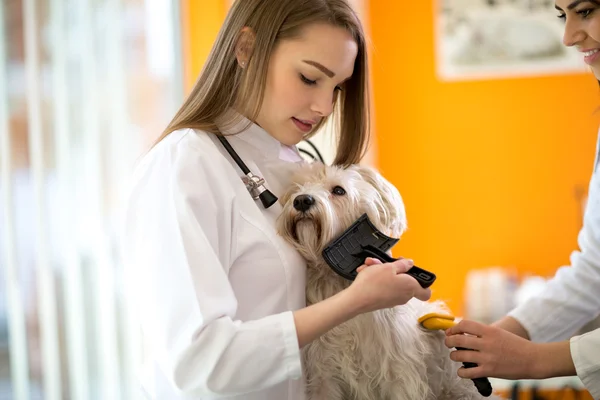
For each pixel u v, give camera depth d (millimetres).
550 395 3160
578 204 3924
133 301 1342
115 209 2846
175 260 1209
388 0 3984
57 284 2762
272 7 1362
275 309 1346
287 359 1183
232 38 1401
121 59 2881
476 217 3988
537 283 3543
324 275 1544
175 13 3031
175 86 3049
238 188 1367
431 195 4012
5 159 2631
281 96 1377
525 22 3906
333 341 1495
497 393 1824
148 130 2953
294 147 1702
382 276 1211
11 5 2658
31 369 2707
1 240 2641
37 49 2688
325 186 1587
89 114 2803
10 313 2652
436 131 3996
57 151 2744
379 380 1503
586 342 1401
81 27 2785
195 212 1245
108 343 2811
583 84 3895
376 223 1614
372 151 3938
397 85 4004
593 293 1747
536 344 1416
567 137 3924
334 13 1382
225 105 1427
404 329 1500
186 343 1174
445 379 1595
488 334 1404
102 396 2814
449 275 4012
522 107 3939
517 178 3957
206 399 1330
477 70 3951
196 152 1320
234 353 1166
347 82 1578
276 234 1398
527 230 3963
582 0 1421
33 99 2682
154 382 1390
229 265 1317
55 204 2748
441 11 3953
